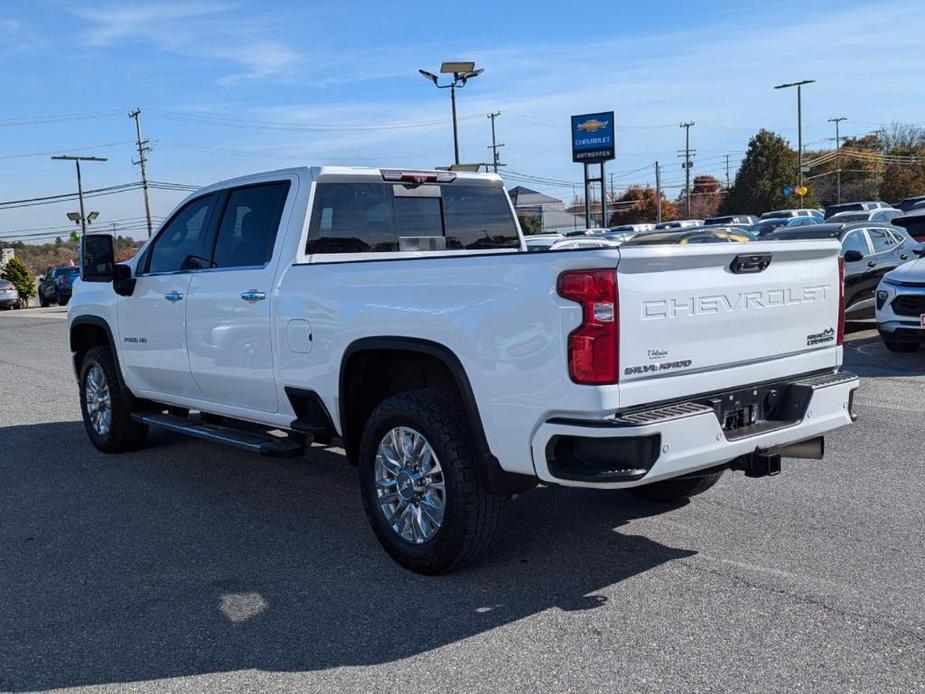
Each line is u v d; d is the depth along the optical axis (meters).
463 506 4.18
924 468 6.14
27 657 3.65
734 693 3.20
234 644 3.72
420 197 5.88
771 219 39.62
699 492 5.40
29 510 5.78
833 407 4.45
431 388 4.68
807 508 5.34
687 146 91.06
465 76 28.59
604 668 3.41
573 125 47.16
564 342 3.66
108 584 4.44
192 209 6.15
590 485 3.66
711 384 3.99
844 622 3.76
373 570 4.54
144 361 6.59
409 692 3.28
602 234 32.75
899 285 11.10
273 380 5.33
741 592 4.11
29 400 10.35
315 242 5.32
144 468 6.83
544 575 4.39
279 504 5.79
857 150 98.88
